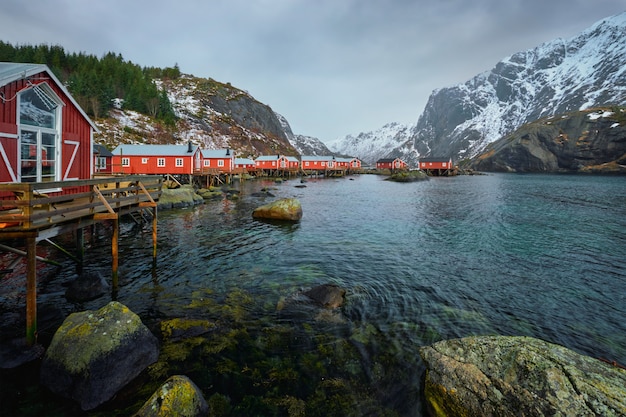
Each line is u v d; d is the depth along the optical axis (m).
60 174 13.78
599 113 139.50
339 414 6.69
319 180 89.69
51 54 122.75
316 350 8.76
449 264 16.53
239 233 22.31
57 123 13.54
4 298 11.01
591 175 118.31
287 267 15.55
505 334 9.91
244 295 12.14
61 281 12.77
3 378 7.14
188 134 120.06
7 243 14.93
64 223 10.42
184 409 5.91
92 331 7.27
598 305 12.12
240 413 6.59
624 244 20.64
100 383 6.67
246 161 99.81
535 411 5.41
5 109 11.16
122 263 15.31
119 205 12.72
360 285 13.46
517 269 15.90
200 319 10.14
